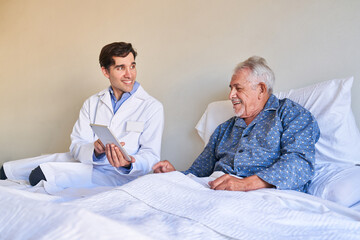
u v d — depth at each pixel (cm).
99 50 309
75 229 53
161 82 264
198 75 245
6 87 392
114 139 147
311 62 195
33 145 363
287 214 94
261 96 163
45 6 356
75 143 204
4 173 203
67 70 334
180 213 91
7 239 57
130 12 287
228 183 132
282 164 136
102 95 214
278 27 208
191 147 247
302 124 149
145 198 101
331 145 158
